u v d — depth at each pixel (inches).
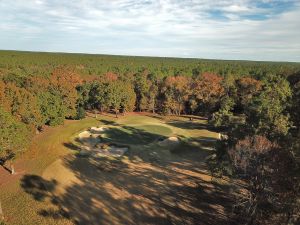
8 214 1612.9
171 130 3321.9
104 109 4559.5
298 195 1118.4
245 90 4200.3
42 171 2117.4
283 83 3235.7
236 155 1502.2
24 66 7691.9
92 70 7332.7
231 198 1802.4
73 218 1584.6
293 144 1211.9
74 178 2036.2
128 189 1920.5
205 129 3442.4
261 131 1636.3
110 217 1605.6
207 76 5408.5
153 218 1606.8
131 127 3435.0
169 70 7229.3
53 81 4040.4
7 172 2094.0
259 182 1389.0
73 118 3870.6
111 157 2466.8
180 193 1878.7
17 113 2780.5
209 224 1556.3
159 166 2313.0
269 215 1348.4
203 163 2379.4
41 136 2940.5
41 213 1624.0
